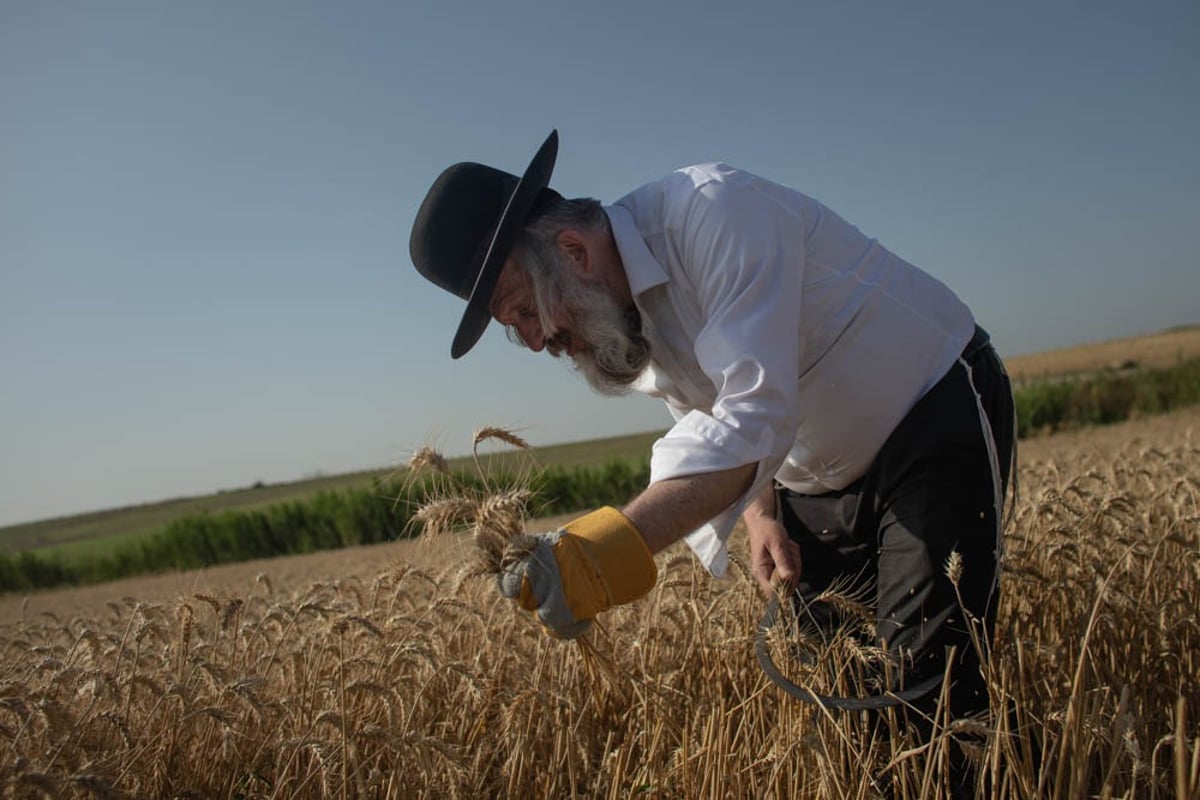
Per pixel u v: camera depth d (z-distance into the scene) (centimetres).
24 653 337
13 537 5184
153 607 317
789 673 284
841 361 243
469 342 227
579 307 226
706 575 360
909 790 241
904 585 243
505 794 286
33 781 193
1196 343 5619
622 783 284
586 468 2578
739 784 261
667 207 237
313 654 322
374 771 266
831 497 280
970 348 257
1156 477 552
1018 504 458
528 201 220
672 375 259
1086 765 211
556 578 185
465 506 200
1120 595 310
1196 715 291
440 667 286
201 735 282
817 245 242
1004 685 227
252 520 2978
